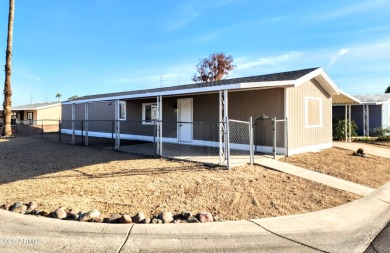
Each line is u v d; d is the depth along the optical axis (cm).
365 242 352
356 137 1745
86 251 313
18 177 676
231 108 1120
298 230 384
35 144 1388
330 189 589
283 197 529
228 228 384
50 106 3134
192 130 1294
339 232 382
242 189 567
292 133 988
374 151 1173
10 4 1827
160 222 401
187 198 512
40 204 468
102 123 1903
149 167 779
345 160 921
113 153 1062
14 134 2097
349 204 504
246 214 445
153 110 1527
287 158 908
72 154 1044
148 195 525
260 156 933
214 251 319
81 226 380
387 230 393
